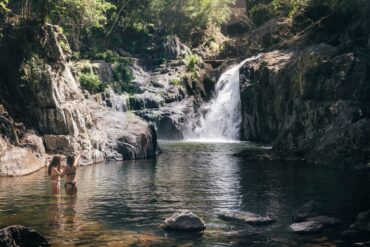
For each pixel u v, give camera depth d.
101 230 14.27
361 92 32.84
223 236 13.77
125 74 52.97
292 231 14.32
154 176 25.09
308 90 34.69
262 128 46.31
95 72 48.84
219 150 38.66
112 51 56.22
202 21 68.00
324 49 39.66
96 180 23.67
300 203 18.31
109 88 48.16
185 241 13.23
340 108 31.91
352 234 13.91
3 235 11.20
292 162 31.09
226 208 17.50
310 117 33.44
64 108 30.70
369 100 32.56
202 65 59.38
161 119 49.50
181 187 21.81
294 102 35.31
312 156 31.30
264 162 31.08
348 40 41.62
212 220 15.66
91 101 39.19
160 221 15.45
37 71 30.98
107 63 51.84
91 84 46.03
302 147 32.78
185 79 55.06
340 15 46.84
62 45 37.94
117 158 32.31
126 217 15.95
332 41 45.03
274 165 29.50
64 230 14.19
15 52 31.80
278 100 42.38
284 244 13.02
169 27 65.25
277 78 43.19
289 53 48.12
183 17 66.56
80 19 45.75
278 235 13.92
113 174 25.75
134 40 61.09
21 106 30.72
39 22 33.97
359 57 35.38
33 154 27.44
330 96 33.81
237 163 30.64
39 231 14.02
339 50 37.62
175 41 61.78
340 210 17.17
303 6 49.41
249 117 48.00
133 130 34.66
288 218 15.99
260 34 58.97
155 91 52.47
